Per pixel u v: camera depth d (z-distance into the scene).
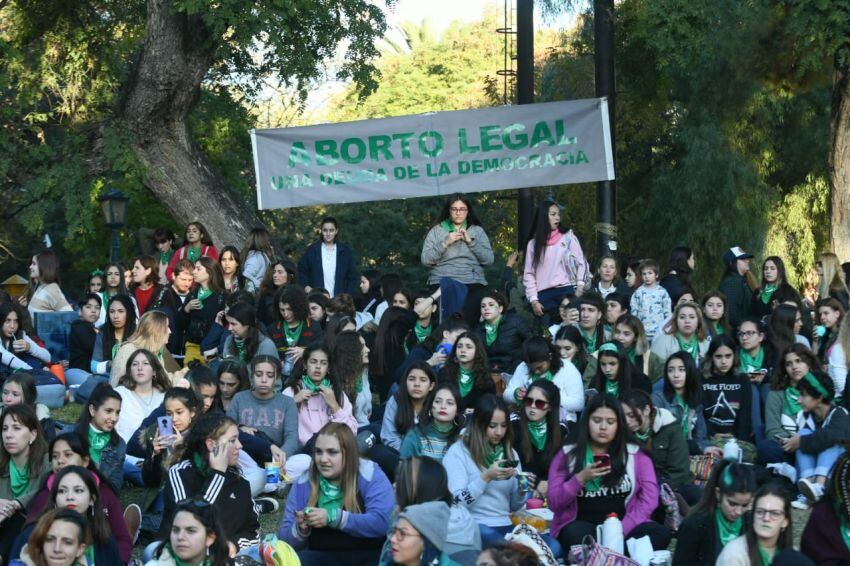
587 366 14.03
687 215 33.50
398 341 15.96
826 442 11.85
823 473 11.78
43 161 25.00
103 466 11.06
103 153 24.30
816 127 34.34
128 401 12.90
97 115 26.91
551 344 13.17
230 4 21.72
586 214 34.12
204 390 12.38
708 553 8.71
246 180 35.59
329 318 16.09
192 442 9.76
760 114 34.06
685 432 12.68
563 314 16.16
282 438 12.85
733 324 17.34
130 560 9.76
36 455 10.08
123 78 28.19
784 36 25.58
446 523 7.68
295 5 22.05
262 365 12.75
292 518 9.58
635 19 29.44
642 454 10.05
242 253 19.55
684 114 34.62
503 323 15.25
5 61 26.23
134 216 30.52
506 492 10.56
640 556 9.49
